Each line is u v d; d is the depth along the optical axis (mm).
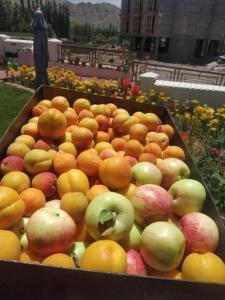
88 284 217
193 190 337
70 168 381
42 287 221
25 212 316
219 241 294
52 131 439
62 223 269
